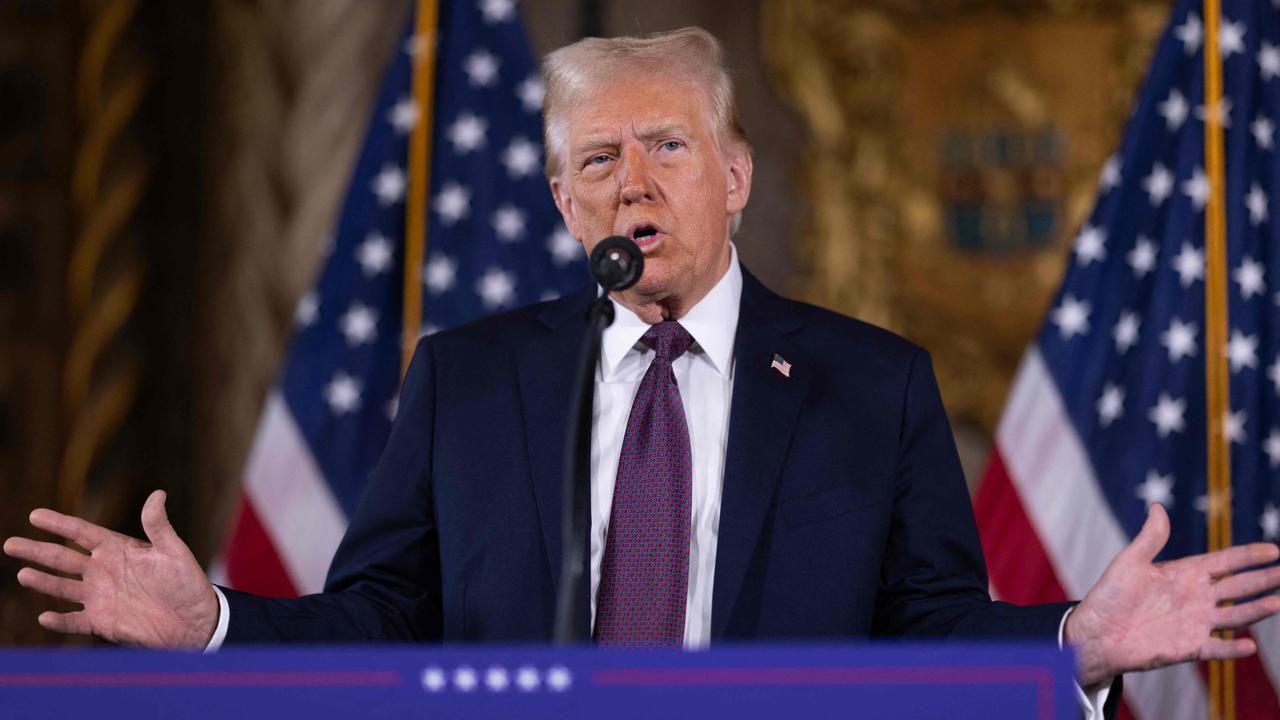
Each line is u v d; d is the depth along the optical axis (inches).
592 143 152.0
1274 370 241.9
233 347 346.9
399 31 349.7
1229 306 242.5
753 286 163.8
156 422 348.2
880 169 351.9
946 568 148.8
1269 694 232.4
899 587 149.6
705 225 151.3
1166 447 241.3
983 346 345.7
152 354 350.0
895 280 349.4
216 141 352.5
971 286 346.9
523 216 274.4
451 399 158.1
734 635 139.9
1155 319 245.1
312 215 345.4
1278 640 232.7
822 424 150.7
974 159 350.3
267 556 261.7
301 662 89.0
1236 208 245.1
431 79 277.4
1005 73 349.7
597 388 153.2
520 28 281.9
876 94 352.2
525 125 278.2
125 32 356.8
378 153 276.1
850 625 141.9
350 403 267.6
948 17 352.8
